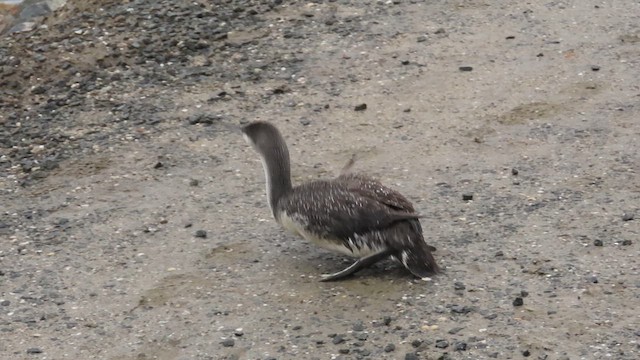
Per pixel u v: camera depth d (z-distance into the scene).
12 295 10.12
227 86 15.02
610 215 10.97
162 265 10.55
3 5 24.48
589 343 8.70
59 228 11.47
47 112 14.52
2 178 12.78
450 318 9.16
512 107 13.94
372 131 13.56
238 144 13.37
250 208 11.70
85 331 9.46
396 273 9.98
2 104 14.78
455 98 14.32
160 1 17.95
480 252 10.34
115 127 13.97
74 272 10.52
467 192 11.73
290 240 10.93
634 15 16.80
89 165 12.98
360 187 9.78
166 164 12.90
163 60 15.86
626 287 9.52
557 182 11.84
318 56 15.82
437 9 17.34
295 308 9.52
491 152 12.76
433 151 12.90
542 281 9.72
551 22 16.66
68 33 16.84
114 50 16.12
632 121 13.29
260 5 17.69
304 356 8.79
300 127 13.76
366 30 16.64
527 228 10.80
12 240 11.24
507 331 8.93
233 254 10.67
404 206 9.75
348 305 9.48
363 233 9.61
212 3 17.81
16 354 9.15
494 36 16.22
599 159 12.34
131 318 9.62
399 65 15.40
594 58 15.27
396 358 8.66
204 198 11.99
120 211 11.77
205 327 9.36
